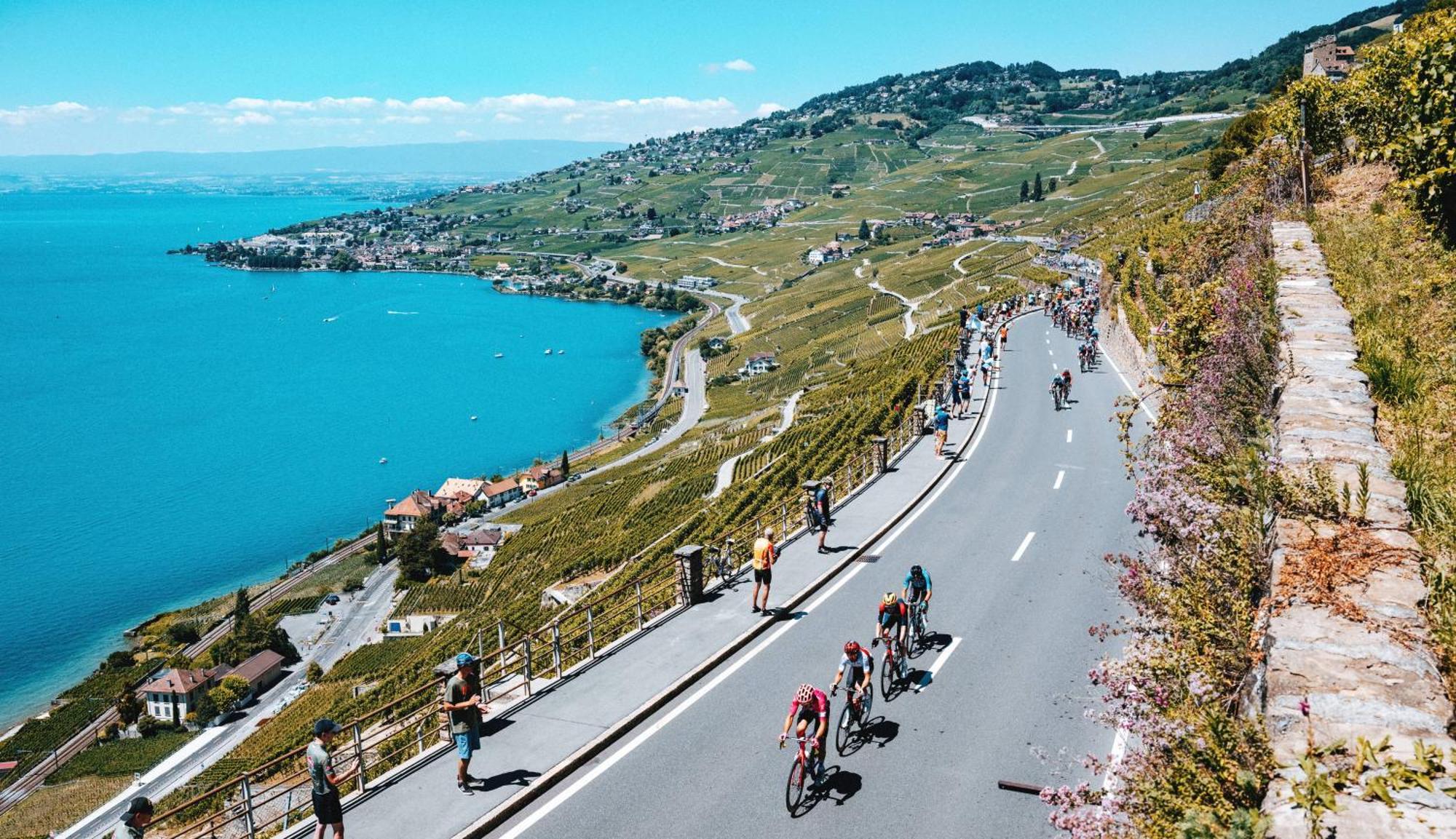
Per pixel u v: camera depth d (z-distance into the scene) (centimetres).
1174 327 2244
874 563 2173
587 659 1703
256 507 14675
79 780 7494
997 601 1881
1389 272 1700
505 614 6888
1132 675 955
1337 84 3269
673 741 1404
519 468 16488
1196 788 718
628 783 1293
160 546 13150
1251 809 626
